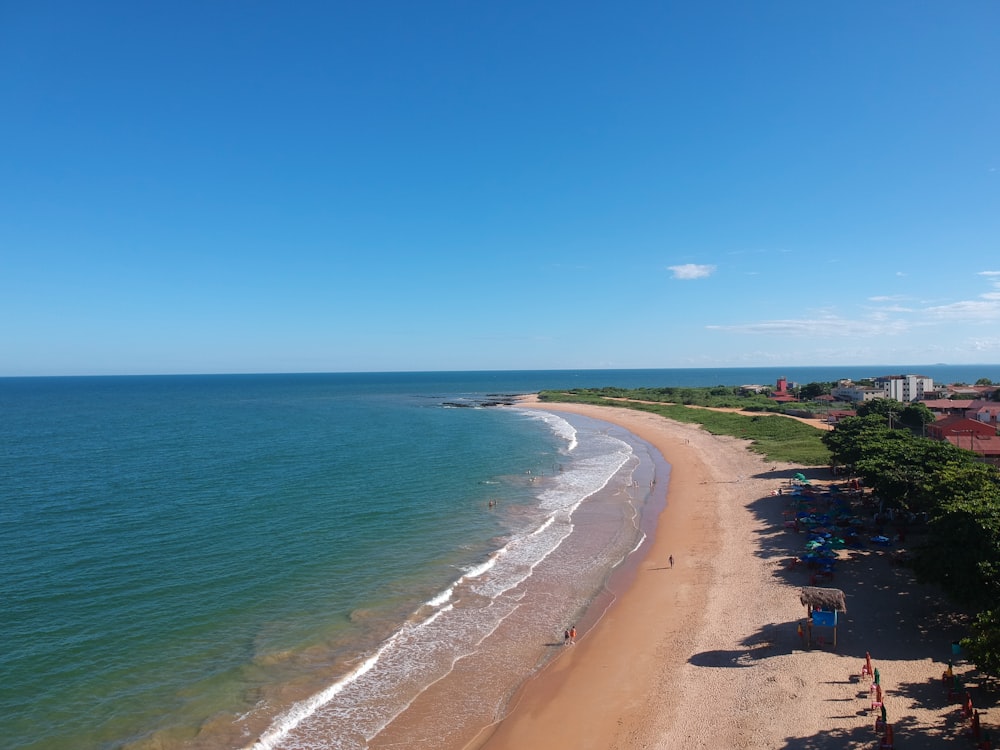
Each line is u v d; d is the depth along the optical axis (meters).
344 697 21.52
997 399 115.56
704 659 23.91
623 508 48.00
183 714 20.19
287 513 45.06
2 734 18.89
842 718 19.19
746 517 43.34
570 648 25.31
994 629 17.53
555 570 34.28
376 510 46.38
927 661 22.19
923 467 37.66
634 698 21.53
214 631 26.14
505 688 22.34
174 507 46.53
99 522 42.12
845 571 31.44
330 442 84.50
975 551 22.31
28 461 67.88
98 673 22.56
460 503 49.06
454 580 32.56
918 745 17.52
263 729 19.53
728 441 81.44
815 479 52.91
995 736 17.47
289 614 27.98
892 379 124.44
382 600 29.81
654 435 93.12
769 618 26.94
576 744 19.11
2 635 25.28
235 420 118.94
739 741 18.61
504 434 95.75
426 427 106.12
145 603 28.78
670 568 34.34
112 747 18.42
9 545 36.91
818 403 126.75
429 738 19.38
